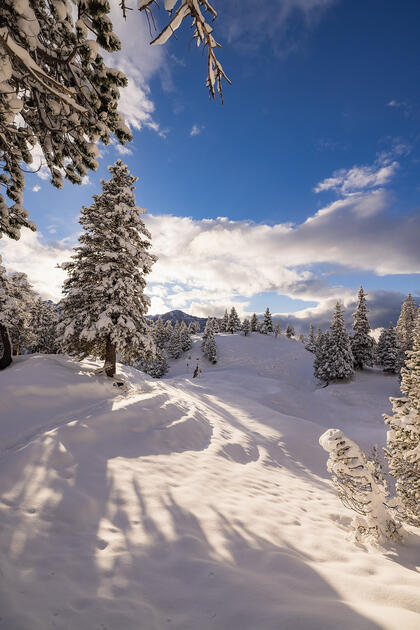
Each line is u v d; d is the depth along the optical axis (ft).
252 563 11.91
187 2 6.76
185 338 268.62
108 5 7.50
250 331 324.19
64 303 43.11
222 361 231.50
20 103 8.30
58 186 13.51
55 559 10.98
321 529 17.51
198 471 23.86
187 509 16.21
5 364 49.70
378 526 16.47
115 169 48.01
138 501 16.44
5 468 17.25
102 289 41.34
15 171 12.45
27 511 13.76
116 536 13.05
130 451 24.72
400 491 19.79
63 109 10.87
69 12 8.30
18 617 7.90
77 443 22.77
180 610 8.82
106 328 41.29
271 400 93.66
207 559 11.80
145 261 45.60
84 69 9.53
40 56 8.96
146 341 44.21
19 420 27.91
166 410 37.24
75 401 34.81
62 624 7.93
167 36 7.09
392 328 141.08
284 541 14.62
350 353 128.57
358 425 79.82
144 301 47.67
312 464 39.91
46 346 106.63
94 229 46.06
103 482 18.11
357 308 142.10
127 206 46.21
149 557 11.69
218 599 9.27
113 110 10.62
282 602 9.04
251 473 27.43
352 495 17.52
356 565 12.84
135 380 54.54
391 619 8.11
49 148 12.44
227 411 62.59
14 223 13.79
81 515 14.30
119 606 8.89
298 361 224.33
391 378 126.62
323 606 8.83
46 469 18.07
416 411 19.48
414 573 12.60
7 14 7.02
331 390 117.50
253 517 16.76
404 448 19.92
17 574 9.76
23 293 68.49
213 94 8.75
